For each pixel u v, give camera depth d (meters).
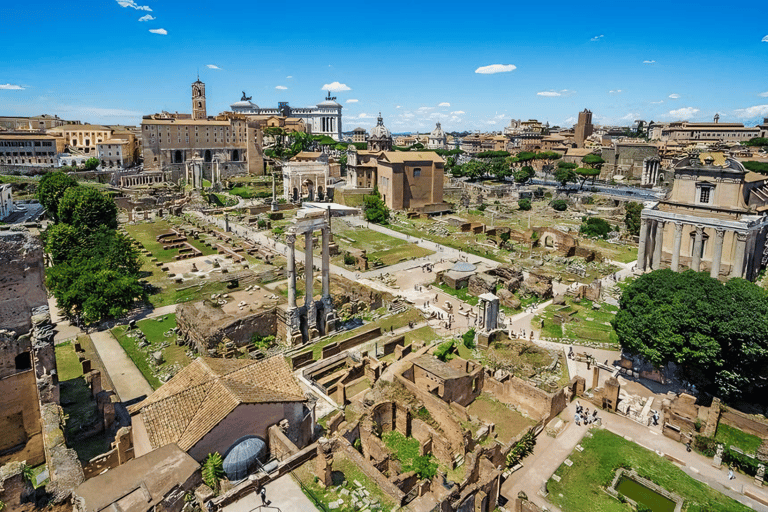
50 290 75.94
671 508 39.41
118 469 29.67
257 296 81.94
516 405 52.78
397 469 39.56
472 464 38.69
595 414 50.66
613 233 137.25
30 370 39.66
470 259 114.56
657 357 51.12
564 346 68.62
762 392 53.38
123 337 68.69
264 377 39.66
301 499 31.56
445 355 60.97
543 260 112.19
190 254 112.19
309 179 186.50
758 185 95.56
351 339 67.75
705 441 45.19
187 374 39.50
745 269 84.38
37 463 40.66
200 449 32.94
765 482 41.56
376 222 154.25
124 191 185.38
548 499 39.69
